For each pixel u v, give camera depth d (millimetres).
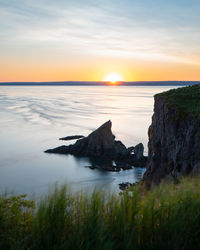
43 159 78562
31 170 67750
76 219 5609
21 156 80812
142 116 184750
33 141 102000
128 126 140625
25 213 6121
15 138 106438
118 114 194750
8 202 6531
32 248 5148
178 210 5520
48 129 127938
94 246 4945
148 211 5469
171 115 32875
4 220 5750
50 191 5801
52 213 5410
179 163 28078
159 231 5352
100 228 5090
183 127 29812
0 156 80188
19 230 5527
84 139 85188
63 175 63969
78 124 145250
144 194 5906
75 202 5789
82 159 79375
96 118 170375
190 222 5434
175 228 5223
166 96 37906
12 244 5129
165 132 33750
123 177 63031
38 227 5359
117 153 79250
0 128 126688
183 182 6520
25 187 55188
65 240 5121
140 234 5344
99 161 77688
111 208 5676
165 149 33500
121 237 5102
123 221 5258
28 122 145875
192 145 26547
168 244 5234
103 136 82750
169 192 6094
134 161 75188
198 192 5949
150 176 35000
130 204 5496
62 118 165250
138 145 77375
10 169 68062
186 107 31641
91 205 5520
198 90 38531
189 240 5340
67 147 87688
